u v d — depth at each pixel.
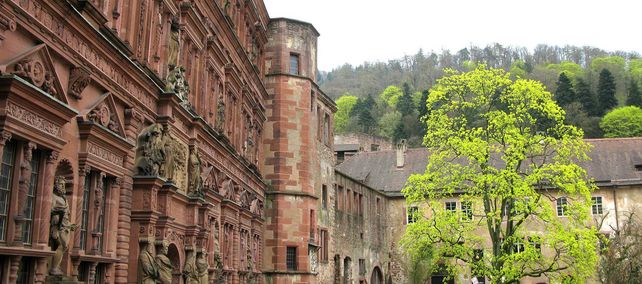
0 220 11.52
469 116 36.88
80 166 14.42
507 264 31.06
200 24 23.17
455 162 56.38
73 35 13.77
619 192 51.59
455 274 34.25
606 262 40.25
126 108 16.95
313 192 37.78
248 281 31.23
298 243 36.00
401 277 56.03
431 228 33.78
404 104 117.88
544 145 35.19
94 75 14.89
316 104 39.88
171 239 19.72
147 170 17.55
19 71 11.60
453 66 147.75
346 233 46.81
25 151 11.98
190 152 21.88
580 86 96.94
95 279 15.65
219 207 26.05
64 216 13.20
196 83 23.45
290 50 38.12
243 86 30.89
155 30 19.34
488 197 33.56
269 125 37.22
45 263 12.73
